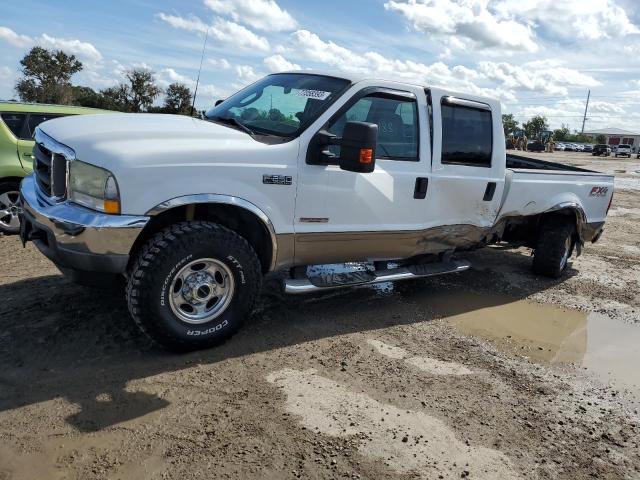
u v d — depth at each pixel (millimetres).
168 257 3504
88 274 3574
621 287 6512
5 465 2588
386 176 4566
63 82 52906
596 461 3043
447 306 5426
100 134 3635
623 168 33719
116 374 3492
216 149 3703
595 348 4660
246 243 3861
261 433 2996
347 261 4695
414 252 5105
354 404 3387
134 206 3414
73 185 3559
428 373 3916
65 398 3180
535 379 3988
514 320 5188
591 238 6945
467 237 5523
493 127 5441
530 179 5844
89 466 2629
